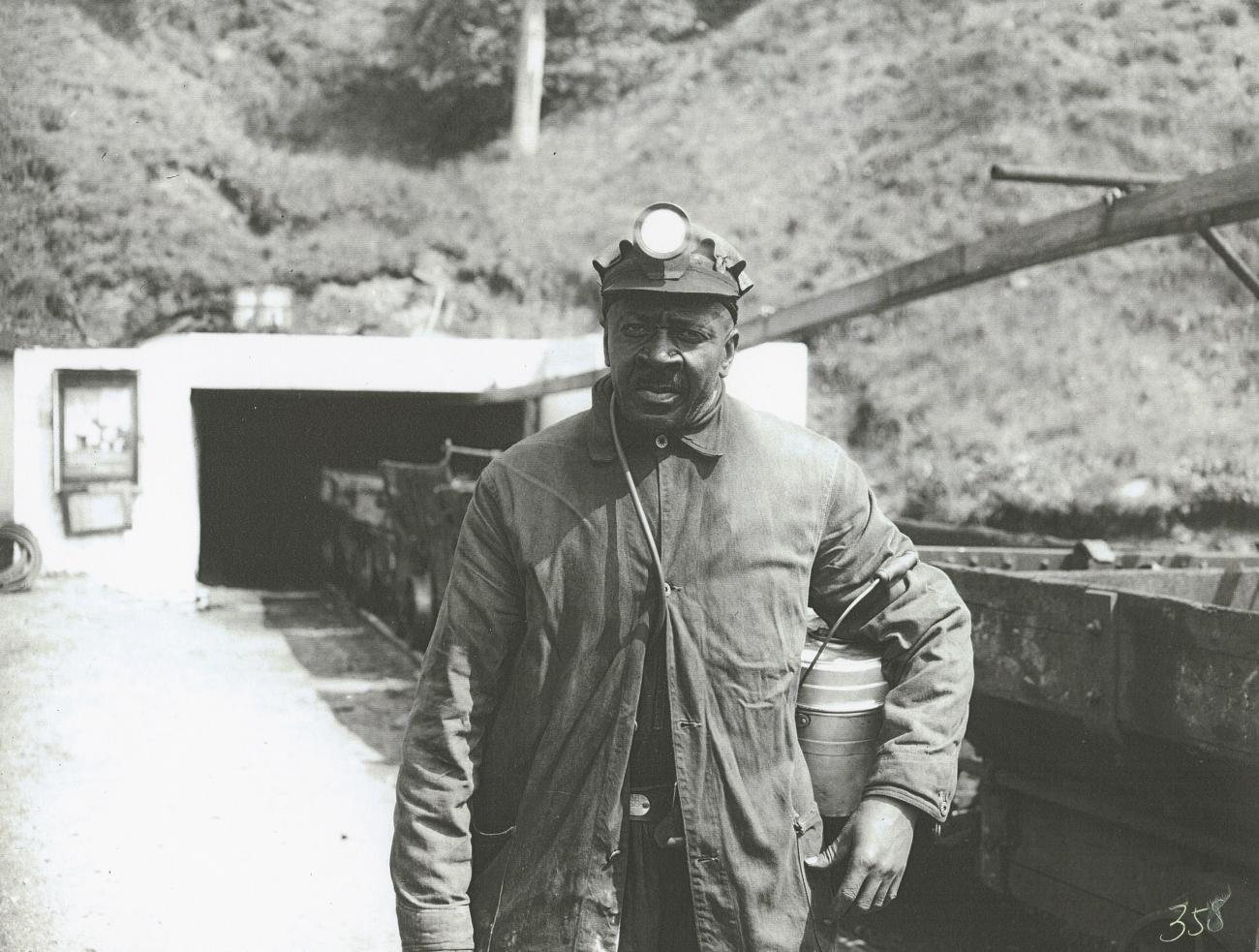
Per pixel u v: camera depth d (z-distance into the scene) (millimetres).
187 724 6480
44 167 16594
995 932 3777
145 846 4582
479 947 1811
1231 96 13906
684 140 18625
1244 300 11398
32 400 10266
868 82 17125
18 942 3674
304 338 10859
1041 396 10922
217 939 3752
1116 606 3014
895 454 10953
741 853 1729
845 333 12352
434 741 1782
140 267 15727
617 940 1724
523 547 1765
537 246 16953
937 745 1801
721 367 1772
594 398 1824
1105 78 14672
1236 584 4426
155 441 10539
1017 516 9883
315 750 6062
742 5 22641
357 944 3750
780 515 1777
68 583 10211
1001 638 3398
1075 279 12008
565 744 1756
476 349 11164
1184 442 10023
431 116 22172
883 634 1912
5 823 4789
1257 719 2635
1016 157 14070
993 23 16641
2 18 19266
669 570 1743
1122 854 3332
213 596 11516
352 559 11258
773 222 15344
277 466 14367
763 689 1754
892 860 1739
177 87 20234
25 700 6801
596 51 21938
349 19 23391
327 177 18625
